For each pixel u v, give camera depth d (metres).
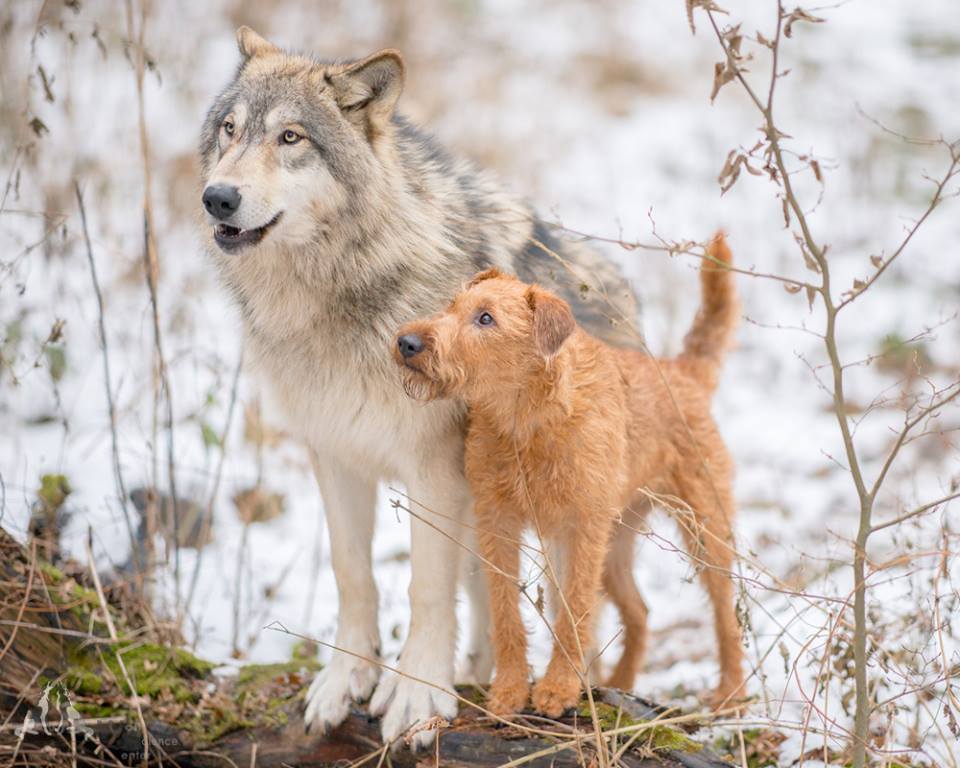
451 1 23.12
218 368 11.45
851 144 19.83
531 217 8.48
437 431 7.56
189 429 12.00
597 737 6.30
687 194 18.66
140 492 10.50
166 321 13.05
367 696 7.80
